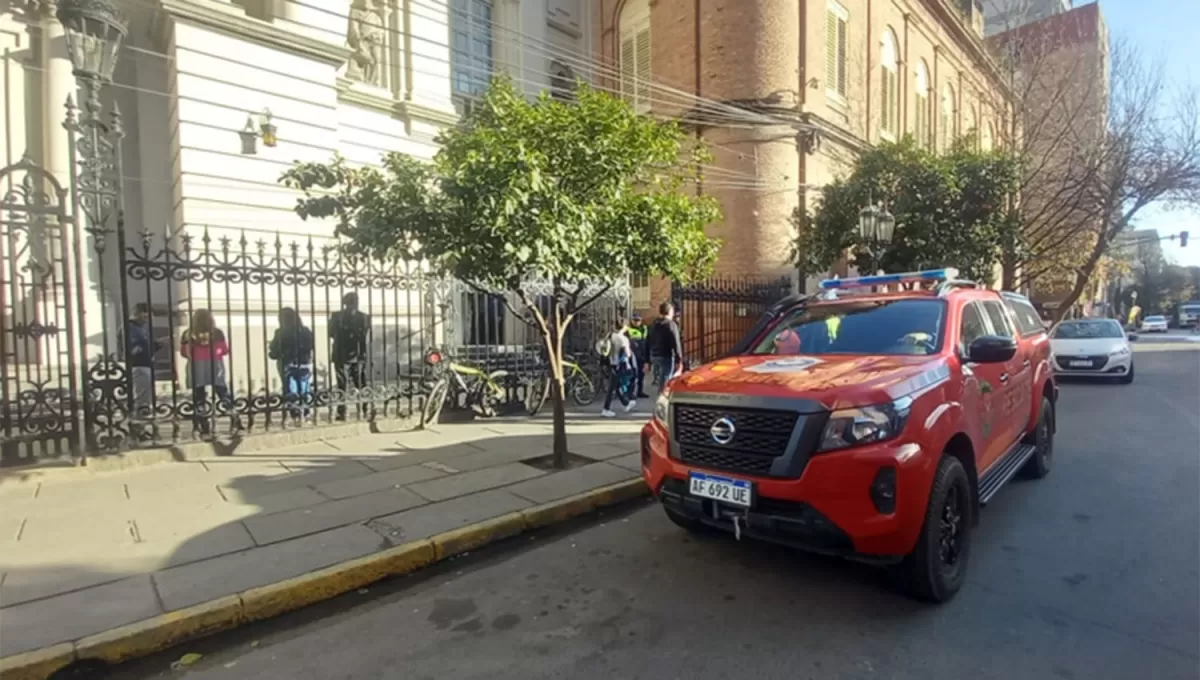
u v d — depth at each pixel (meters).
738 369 4.68
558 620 3.96
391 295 11.52
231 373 8.02
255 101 11.34
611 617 3.96
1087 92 19.61
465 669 3.44
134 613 3.90
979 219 14.95
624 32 19.56
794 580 4.40
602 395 12.58
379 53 14.48
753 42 15.91
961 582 4.16
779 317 5.91
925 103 24.94
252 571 4.47
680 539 5.29
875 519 3.57
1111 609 3.89
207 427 7.88
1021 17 29.58
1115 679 3.17
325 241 11.94
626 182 6.77
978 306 5.65
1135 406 11.78
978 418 4.75
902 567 3.89
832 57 18.22
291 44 11.66
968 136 16.48
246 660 3.66
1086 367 15.26
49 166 11.15
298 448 8.13
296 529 5.27
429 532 5.21
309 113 12.00
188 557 4.70
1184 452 8.01
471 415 10.36
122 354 7.93
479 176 5.60
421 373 10.03
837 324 5.33
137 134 12.49
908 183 14.91
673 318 11.77
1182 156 18.03
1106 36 22.25
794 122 16.09
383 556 4.74
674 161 7.02
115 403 7.17
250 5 12.10
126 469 7.06
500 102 6.57
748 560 4.78
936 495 3.87
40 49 11.24
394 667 3.50
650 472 4.60
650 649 3.56
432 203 5.86
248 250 11.04
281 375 8.63
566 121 6.28
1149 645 3.48
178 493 6.20
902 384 3.92
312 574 4.43
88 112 6.83
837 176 17.22
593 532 5.60
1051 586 4.22
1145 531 5.21
